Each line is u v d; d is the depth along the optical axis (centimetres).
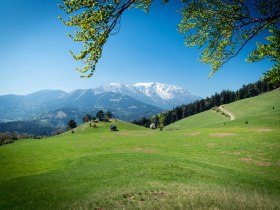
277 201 1384
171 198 1435
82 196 1700
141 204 1352
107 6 770
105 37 808
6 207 1712
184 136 8162
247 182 2680
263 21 1084
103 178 2378
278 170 3906
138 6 955
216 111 19538
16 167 5025
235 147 5762
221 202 1275
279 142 6091
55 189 2023
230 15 1100
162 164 2897
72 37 809
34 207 1574
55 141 9225
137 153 4462
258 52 1131
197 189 1720
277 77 1091
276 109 14725
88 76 834
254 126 10312
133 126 19262
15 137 15250
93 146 7050
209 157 4900
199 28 1183
